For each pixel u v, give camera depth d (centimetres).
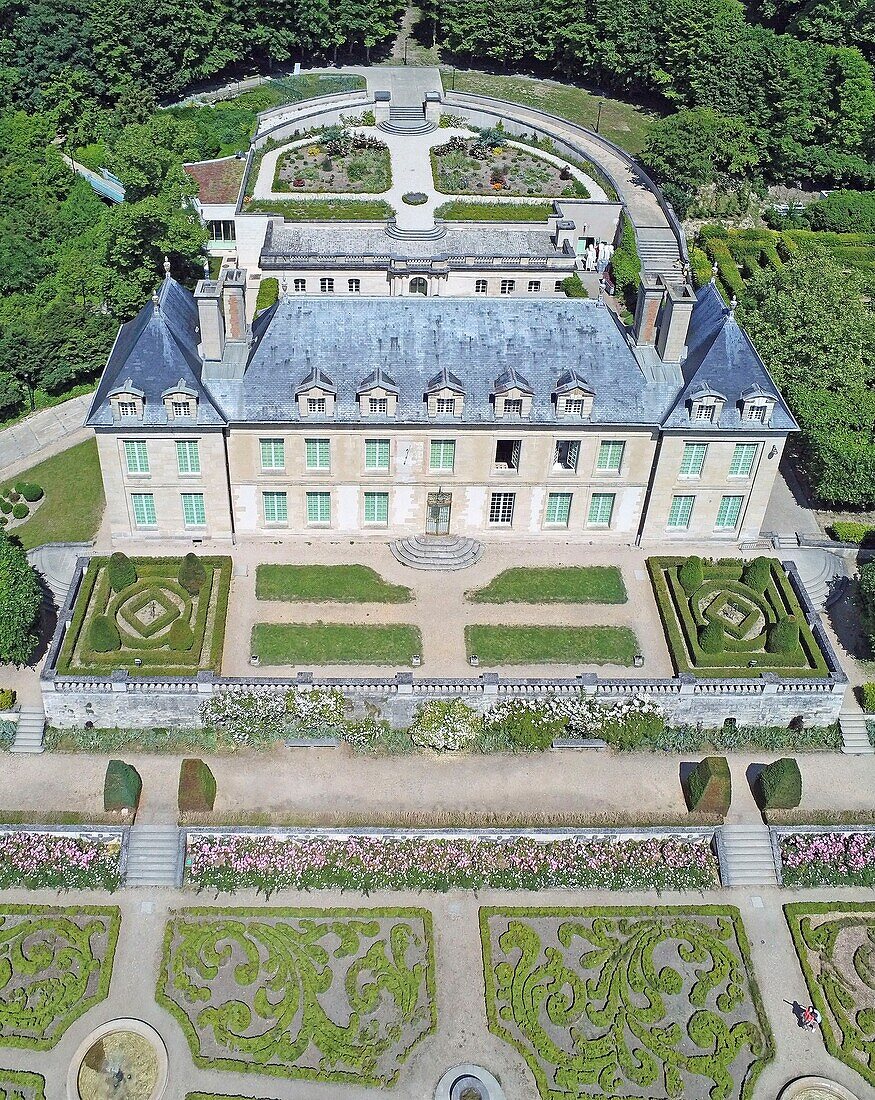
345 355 9319
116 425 9012
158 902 7569
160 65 17212
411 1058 6812
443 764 8431
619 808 8188
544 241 14200
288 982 7150
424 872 7756
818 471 10619
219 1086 6644
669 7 17500
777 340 11469
